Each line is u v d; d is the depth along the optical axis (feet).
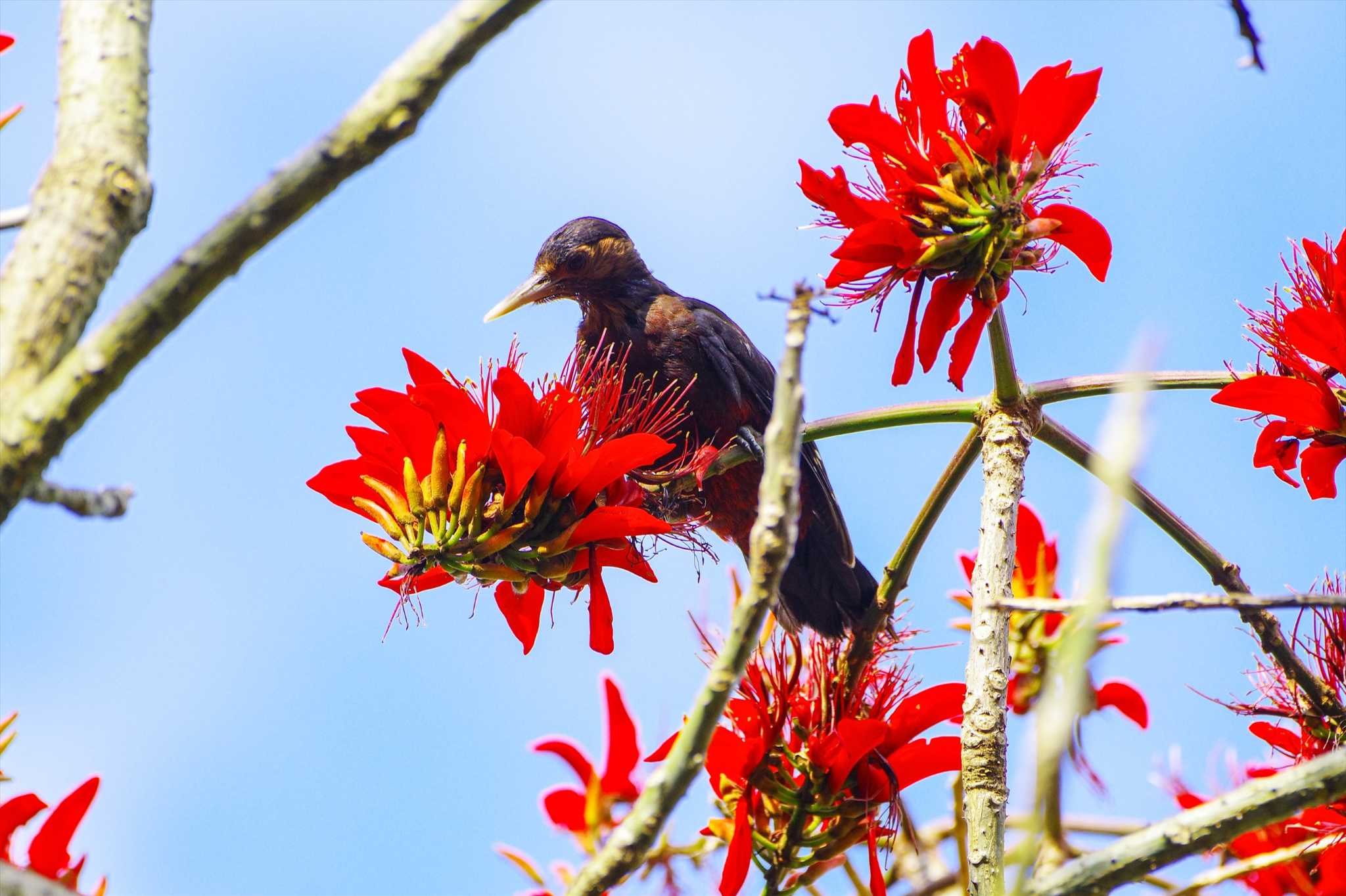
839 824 24.13
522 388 24.03
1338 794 23.13
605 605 24.12
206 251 23.02
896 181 24.14
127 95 23.17
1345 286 24.20
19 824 23.82
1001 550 24.03
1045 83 24.09
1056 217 24.16
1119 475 14.58
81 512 23.06
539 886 24.30
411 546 24.03
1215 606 23.16
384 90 23.04
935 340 24.14
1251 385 24.21
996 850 23.67
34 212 23.11
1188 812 23.16
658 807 23.24
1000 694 23.81
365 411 24.06
